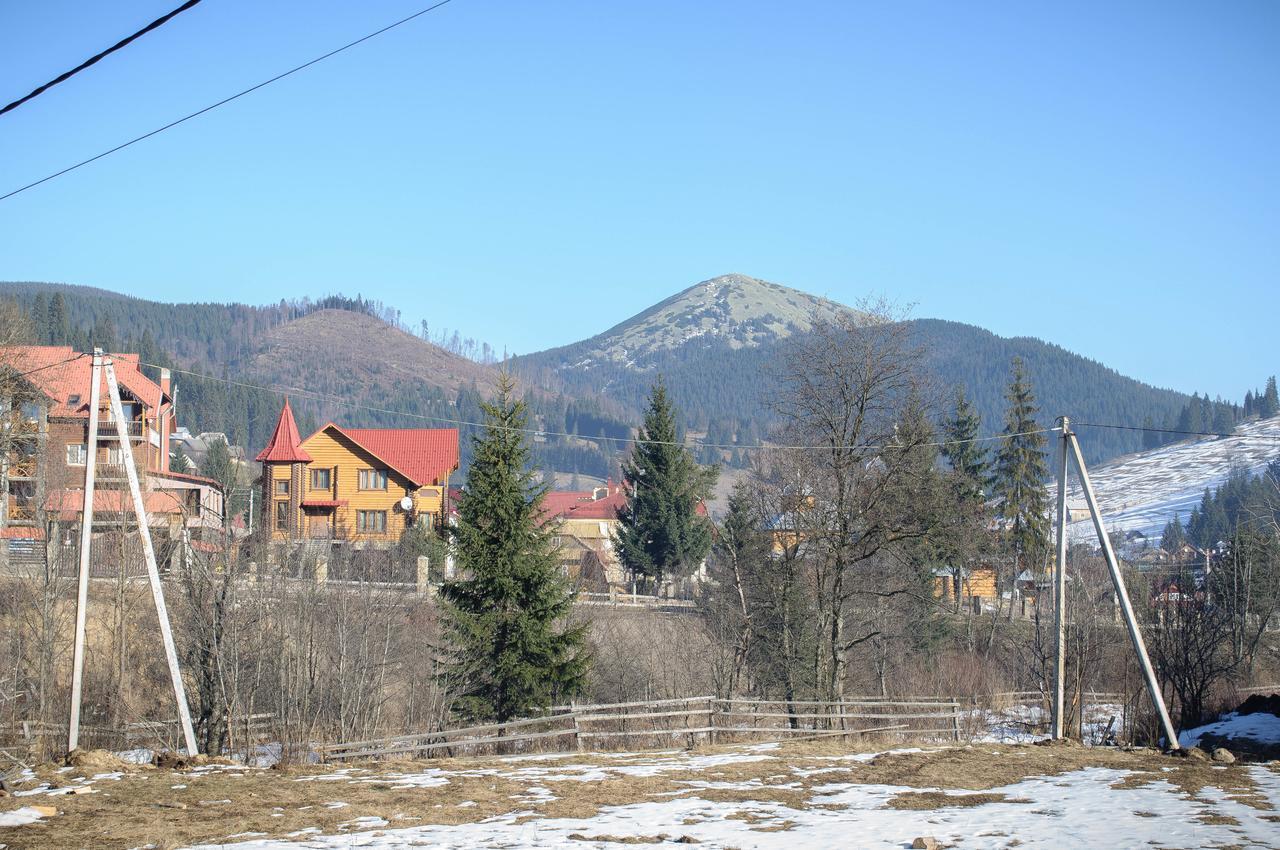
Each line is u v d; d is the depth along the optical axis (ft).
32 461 165.89
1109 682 161.79
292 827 57.31
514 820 59.52
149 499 158.30
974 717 139.44
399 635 140.87
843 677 140.26
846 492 139.44
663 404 233.35
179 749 110.93
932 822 58.80
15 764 83.66
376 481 227.61
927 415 142.20
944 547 142.72
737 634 147.02
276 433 230.27
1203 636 125.18
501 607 117.19
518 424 120.16
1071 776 73.77
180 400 628.28
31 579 131.13
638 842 53.88
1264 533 181.78
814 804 64.49
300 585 131.54
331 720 126.41
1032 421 214.48
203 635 112.78
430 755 111.65
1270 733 93.66
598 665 147.23
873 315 140.67
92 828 56.24
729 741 114.32
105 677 126.00
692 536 229.86
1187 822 57.98
